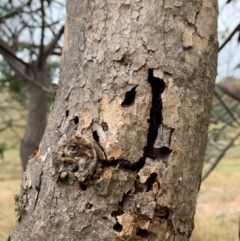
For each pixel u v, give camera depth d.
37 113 3.63
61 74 0.88
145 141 0.79
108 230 0.77
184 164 0.82
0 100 5.66
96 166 0.77
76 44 0.86
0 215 4.98
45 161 0.83
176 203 0.81
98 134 0.79
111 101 0.80
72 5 0.89
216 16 0.89
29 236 0.81
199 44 0.84
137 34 0.81
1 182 8.00
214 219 5.35
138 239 0.78
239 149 10.03
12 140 6.34
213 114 3.98
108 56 0.82
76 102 0.83
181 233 0.83
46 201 0.80
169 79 0.81
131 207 0.78
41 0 2.65
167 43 0.82
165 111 0.80
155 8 0.82
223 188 7.44
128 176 0.78
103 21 0.83
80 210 0.78
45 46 3.55
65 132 0.82
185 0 0.84
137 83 0.80
